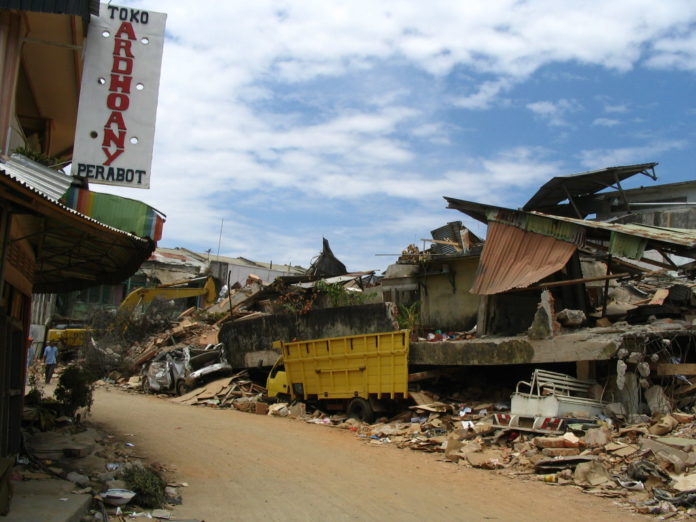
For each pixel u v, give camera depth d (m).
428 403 15.80
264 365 23.22
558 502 8.74
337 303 27.56
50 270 12.28
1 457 7.05
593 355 13.32
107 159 10.48
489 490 9.41
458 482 9.93
